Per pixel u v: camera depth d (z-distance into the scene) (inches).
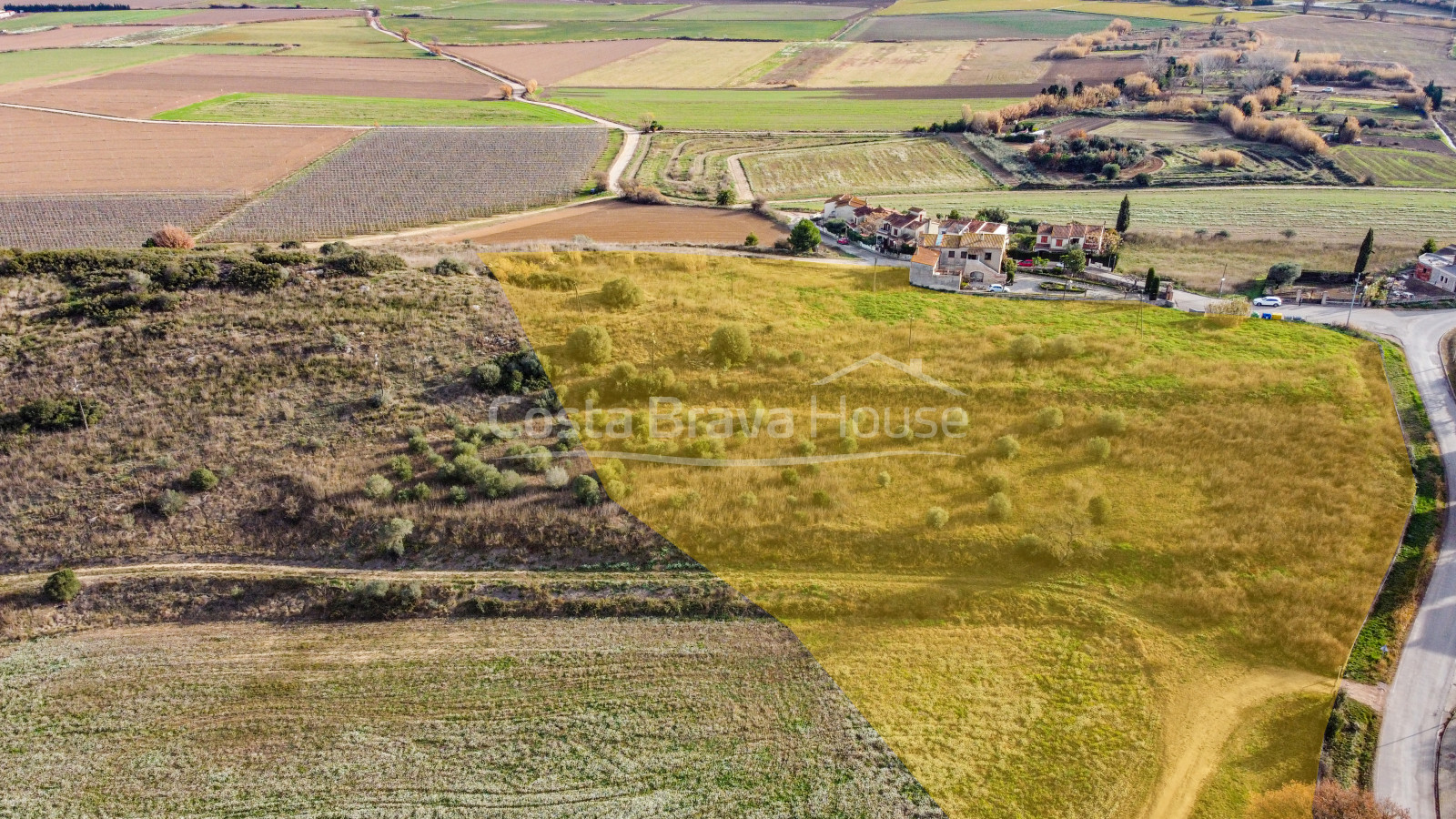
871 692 1510.8
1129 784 1336.1
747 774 1444.4
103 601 1895.9
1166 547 1686.8
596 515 1907.0
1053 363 2268.7
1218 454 1923.0
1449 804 1378.0
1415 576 1697.8
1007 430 1966.0
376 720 1628.9
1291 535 1720.0
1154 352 2361.0
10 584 1918.1
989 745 1418.6
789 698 1545.3
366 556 1956.2
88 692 1715.1
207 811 1497.3
